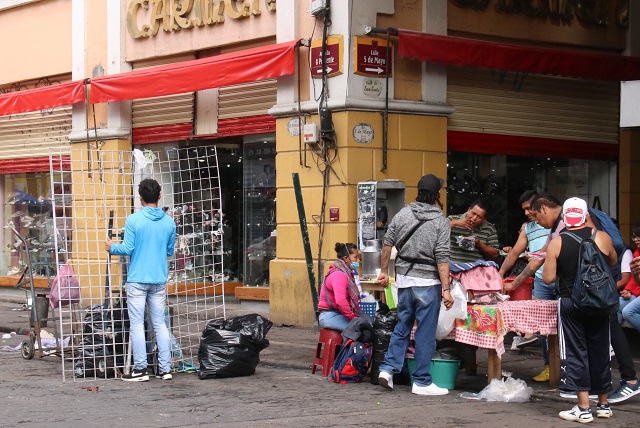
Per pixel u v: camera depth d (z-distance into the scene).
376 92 14.08
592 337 8.30
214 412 8.51
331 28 14.05
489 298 9.63
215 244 17.67
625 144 17.00
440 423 8.09
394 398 9.25
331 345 10.52
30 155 20.12
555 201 9.70
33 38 20.25
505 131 15.60
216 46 16.45
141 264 10.19
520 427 7.96
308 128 14.17
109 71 18.25
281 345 12.81
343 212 13.91
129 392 9.55
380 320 10.09
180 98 17.30
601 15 16.56
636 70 16.28
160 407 8.74
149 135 17.91
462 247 10.86
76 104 18.75
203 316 15.72
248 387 9.86
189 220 17.67
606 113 16.92
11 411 8.55
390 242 9.63
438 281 9.41
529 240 10.40
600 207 17.09
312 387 9.87
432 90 14.62
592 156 16.73
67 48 19.47
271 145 16.00
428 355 9.41
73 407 8.74
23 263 20.61
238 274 17.77
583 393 8.23
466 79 15.15
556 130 16.25
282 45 14.57
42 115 19.81
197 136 17.00
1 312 17.84
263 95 15.78
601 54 15.93
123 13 18.09
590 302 7.95
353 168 13.88
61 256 18.12
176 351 11.02
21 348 12.24
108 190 17.86
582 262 8.04
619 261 10.06
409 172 14.37
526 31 15.75
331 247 14.09
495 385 9.23
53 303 11.41
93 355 10.41
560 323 8.32
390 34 13.98
